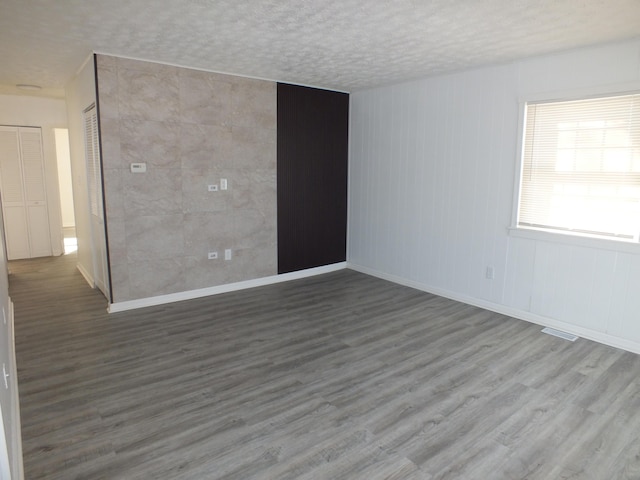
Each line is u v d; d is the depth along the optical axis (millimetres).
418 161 5008
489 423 2504
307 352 3447
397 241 5402
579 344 3611
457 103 4523
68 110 5520
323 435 2385
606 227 3574
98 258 4957
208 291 4922
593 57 3490
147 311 4367
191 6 2740
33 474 2053
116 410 2605
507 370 3150
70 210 10039
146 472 2080
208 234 4836
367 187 5746
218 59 4094
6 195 6477
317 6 2729
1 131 6285
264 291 5105
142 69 4148
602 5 2646
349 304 4629
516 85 4004
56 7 2744
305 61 4121
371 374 3090
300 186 5547
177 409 2627
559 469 2125
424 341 3668
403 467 2131
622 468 2131
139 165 4270
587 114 3590
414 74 4625
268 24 3078
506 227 4211
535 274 4055
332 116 5711
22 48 3703
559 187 3830
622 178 3445
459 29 3125
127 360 3275
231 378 3018
